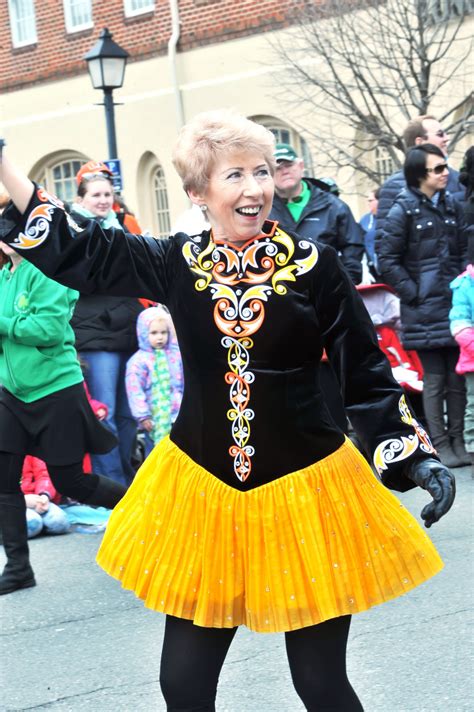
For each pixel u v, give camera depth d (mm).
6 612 5699
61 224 3115
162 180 20984
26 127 23031
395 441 3086
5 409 5984
